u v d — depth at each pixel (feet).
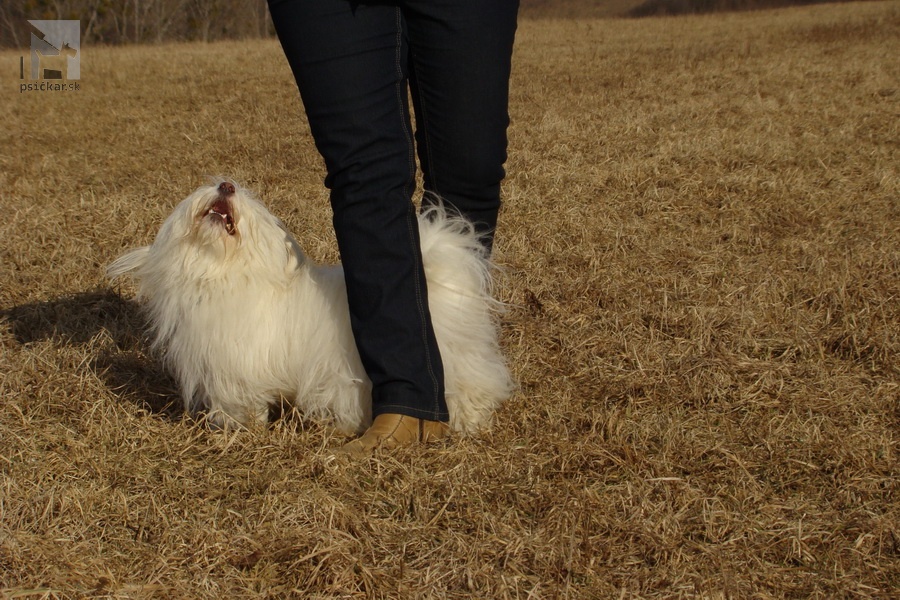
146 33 96.99
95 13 91.40
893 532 7.14
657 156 21.18
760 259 14.17
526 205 17.34
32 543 7.11
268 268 8.61
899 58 40.73
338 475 8.11
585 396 9.88
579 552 6.95
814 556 7.00
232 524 7.55
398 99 7.98
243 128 27.43
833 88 32.22
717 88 33.63
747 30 64.18
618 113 28.22
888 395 9.57
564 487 7.98
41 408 9.61
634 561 6.94
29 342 11.27
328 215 16.40
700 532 7.34
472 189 8.85
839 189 18.30
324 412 9.08
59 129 27.96
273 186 19.13
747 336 11.22
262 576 6.79
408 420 8.45
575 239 15.38
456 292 8.86
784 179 19.10
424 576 6.76
